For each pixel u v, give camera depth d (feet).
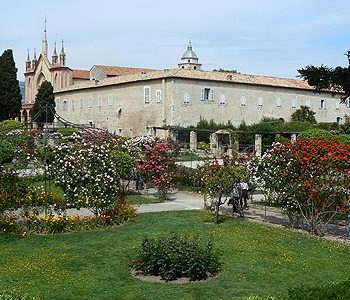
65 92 250.57
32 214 58.18
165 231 56.44
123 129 211.20
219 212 71.51
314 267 42.57
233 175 63.26
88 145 61.26
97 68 263.08
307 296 24.04
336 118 235.61
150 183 90.68
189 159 135.95
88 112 233.76
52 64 283.59
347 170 53.52
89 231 56.34
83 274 40.09
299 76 92.73
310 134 95.71
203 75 196.85
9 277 39.22
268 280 38.88
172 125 184.24
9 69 234.17
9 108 233.96
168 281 38.19
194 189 92.38
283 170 56.39
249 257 45.32
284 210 60.44
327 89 97.76
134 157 87.81
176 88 188.65
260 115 209.97
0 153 65.31
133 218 63.67
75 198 57.82
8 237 52.85
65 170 58.03
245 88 205.87
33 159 67.87
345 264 43.86
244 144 173.06
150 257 39.73
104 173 58.75
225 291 36.04
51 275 39.73
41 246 49.21
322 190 53.67
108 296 34.86
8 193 58.18
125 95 209.97
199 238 51.26
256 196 88.53
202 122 191.11
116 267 41.83
